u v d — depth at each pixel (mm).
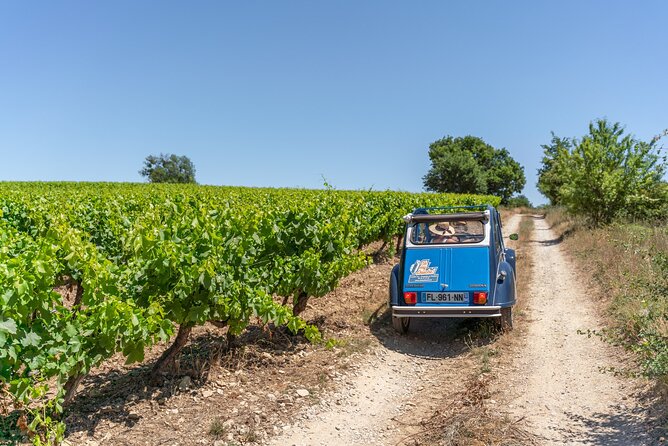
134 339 5375
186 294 6137
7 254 5035
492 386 6535
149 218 8109
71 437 4891
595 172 23375
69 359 4785
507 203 88125
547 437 5070
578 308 10570
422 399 6297
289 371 6914
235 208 9859
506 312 8688
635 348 5996
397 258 17422
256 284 7496
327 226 8773
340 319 9445
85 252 5531
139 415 5414
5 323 4047
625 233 16984
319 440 5195
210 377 6410
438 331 9367
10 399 4621
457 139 92125
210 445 4898
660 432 4895
